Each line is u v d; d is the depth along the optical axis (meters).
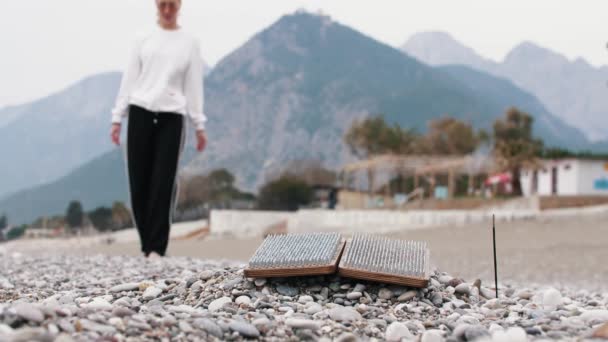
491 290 4.17
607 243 12.33
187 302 3.45
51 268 6.29
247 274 3.52
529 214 23.08
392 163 37.06
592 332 2.56
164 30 7.12
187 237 27.98
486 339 2.54
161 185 7.09
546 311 3.38
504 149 38.84
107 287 4.32
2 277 5.46
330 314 2.99
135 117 7.03
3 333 2.12
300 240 3.94
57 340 2.08
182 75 7.16
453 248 11.87
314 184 58.34
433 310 3.29
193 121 7.26
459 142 56.62
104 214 62.31
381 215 24.16
